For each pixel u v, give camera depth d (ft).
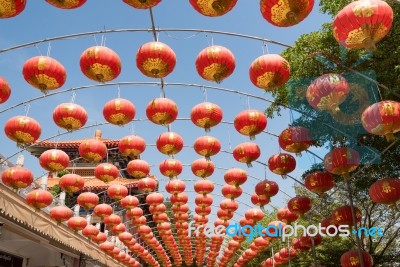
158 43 22.16
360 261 25.71
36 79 22.93
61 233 45.03
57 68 22.94
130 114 28.32
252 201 40.98
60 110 27.35
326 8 27.45
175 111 27.53
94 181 88.99
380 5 16.01
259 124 27.78
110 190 43.29
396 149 32.24
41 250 54.29
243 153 32.14
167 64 22.39
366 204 49.26
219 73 22.74
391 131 20.02
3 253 51.16
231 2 16.96
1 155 35.50
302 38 27.86
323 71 27.37
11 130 27.78
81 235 52.19
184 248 71.56
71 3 17.75
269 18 17.34
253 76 22.65
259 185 35.68
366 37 16.58
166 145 31.76
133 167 36.63
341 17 16.56
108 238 69.92
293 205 33.96
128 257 66.69
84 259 61.41
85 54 22.29
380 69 25.63
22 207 36.04
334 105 20.59
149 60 22.06
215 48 22.40
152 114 27.30
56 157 31.81
